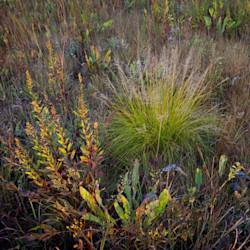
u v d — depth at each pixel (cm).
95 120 262
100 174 202
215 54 374
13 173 234
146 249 184
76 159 235
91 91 320
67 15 478
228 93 330
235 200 207
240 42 406
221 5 468
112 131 278
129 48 389
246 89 322
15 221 199
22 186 216
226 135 267
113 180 240
